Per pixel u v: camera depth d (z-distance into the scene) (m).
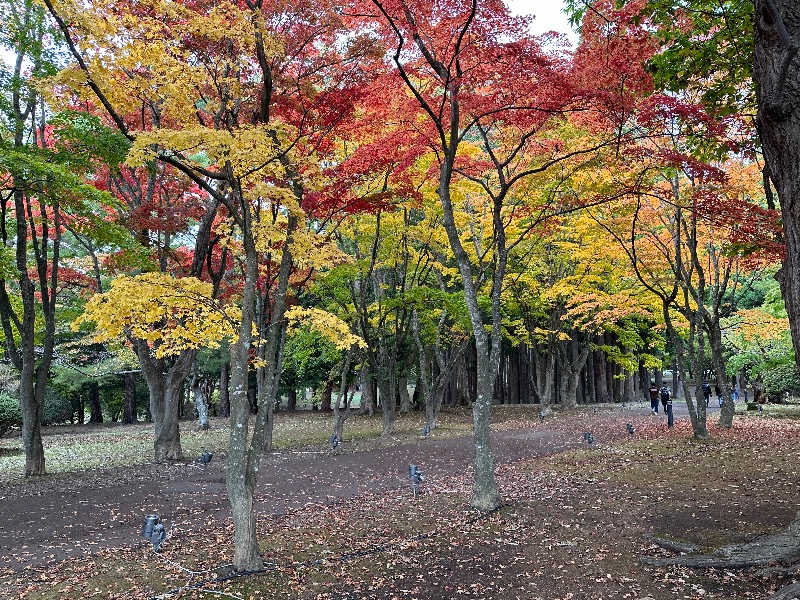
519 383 38.09
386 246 18.77
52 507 10.59
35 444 14.68
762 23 4.70
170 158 6.62
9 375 22.89
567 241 21.19
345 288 21.56
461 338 25.50
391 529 8.50
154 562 7.25
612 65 9.09
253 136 6.27
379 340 23.16
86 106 14.84
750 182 15.42
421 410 33.69
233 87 7.39
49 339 15.23
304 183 8.24
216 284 15.97
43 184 11.49
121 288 6.41
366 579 6.49
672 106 9.11
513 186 15.12
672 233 17.12
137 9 7.29
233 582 6.45
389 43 9.23
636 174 11.99
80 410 36.66
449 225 10.20
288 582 6.43
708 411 27.89
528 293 25.23
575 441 17.78
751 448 14.45
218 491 11.96
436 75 10.38
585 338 31.38
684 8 7.73
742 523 7.86
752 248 9.54
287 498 11.04
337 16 8.50
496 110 9.63
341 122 9.47
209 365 31.73
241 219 7.10
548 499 9.91
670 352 36.59
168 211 14.92
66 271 18.27
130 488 12.43
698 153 9.28
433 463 14.87
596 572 6.42
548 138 12.88
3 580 6.71
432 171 13.12
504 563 6.85
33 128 14.12
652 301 22.44
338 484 12.41
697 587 5.84
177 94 6.82
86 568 7.08
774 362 21.66
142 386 35.84
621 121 9.64
